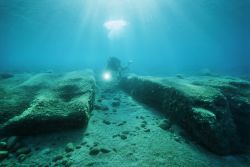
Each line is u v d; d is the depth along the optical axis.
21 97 5.64
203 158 3.57
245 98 5.27
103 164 3.28
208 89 5.34
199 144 4.04
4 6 22.22
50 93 5.70
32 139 4.04
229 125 4.25
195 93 4.96
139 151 3.68
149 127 4.83
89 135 4.29
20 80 8.41
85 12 25.75
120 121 5.32
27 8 23.53
